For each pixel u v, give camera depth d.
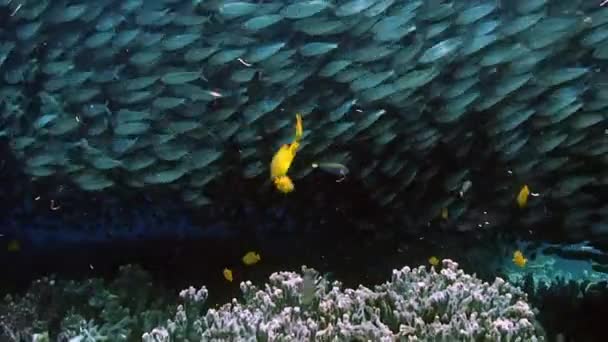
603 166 2.37
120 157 2.55
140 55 2.46
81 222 2.81
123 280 2.43
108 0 2.57
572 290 2.44
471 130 2.44
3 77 2.57
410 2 2.48
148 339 1.84
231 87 2.53
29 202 2.75
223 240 2.78
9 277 2.71
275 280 2.16
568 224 2.45
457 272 2.17
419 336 1.78
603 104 2.27
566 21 2.25
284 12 2.37
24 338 2.15
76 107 2.56
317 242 2.73
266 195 2.64
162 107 2.44
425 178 2.54
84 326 2.09
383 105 2.46
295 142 2.14
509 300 1.98
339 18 2.48
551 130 2.35
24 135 2.59
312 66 2.49
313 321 1.84
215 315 1.96
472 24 2.46
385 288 2.09
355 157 2.53
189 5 2.57
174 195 2.65
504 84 2.29
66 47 2.57
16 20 2.58
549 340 2.11
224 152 2.56
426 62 2.42
